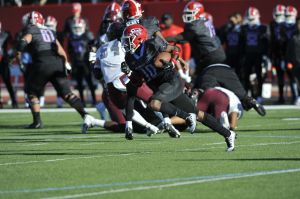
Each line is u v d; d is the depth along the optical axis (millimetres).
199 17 38219
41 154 28969
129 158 27297
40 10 65438
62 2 69250
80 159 27297
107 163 26109
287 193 20500
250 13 55094
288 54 52500
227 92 35219
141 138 34312
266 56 56562
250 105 39031
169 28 53000
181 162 25984
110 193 20734
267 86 55812
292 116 44875
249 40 54938
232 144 28422
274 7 60812
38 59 39906
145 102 32781
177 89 28562
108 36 35125
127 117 29359
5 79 57375
